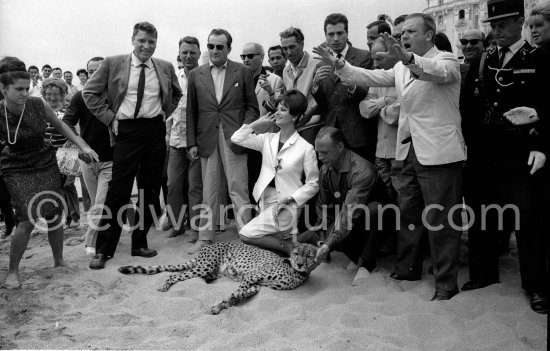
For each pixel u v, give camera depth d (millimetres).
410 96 4207
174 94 5750
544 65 3938
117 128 5332
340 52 5508
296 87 5805
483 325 3771
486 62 4199
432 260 4770
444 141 4145
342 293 4430
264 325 3857
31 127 4629
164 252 5719
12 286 4656
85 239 5883
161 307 4219
